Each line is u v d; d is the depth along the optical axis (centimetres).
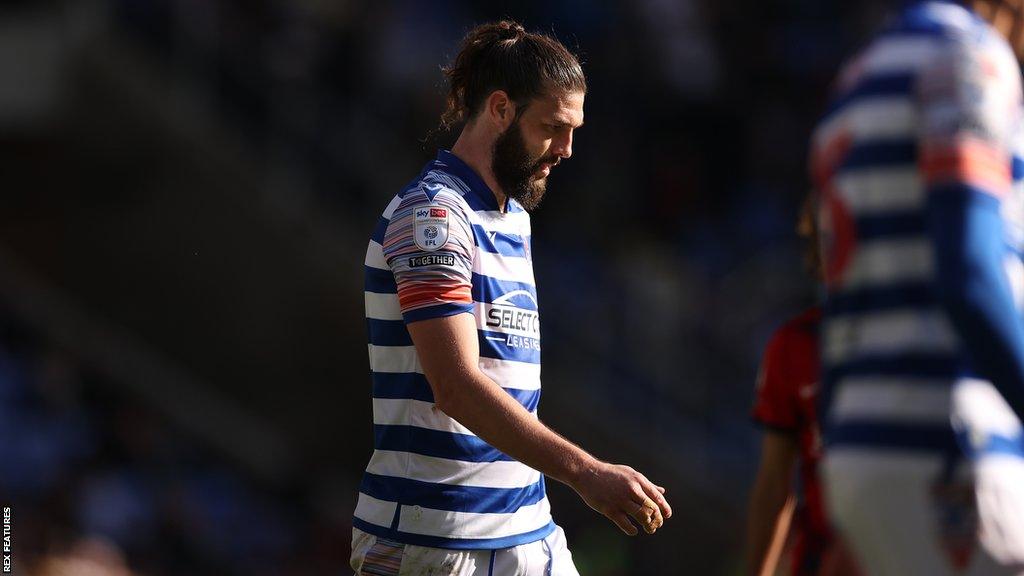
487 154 1041
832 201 731
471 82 1051
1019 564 675
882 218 700
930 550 683
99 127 3706
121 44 3741
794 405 1221
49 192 3747
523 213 1079
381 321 1034
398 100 4059
